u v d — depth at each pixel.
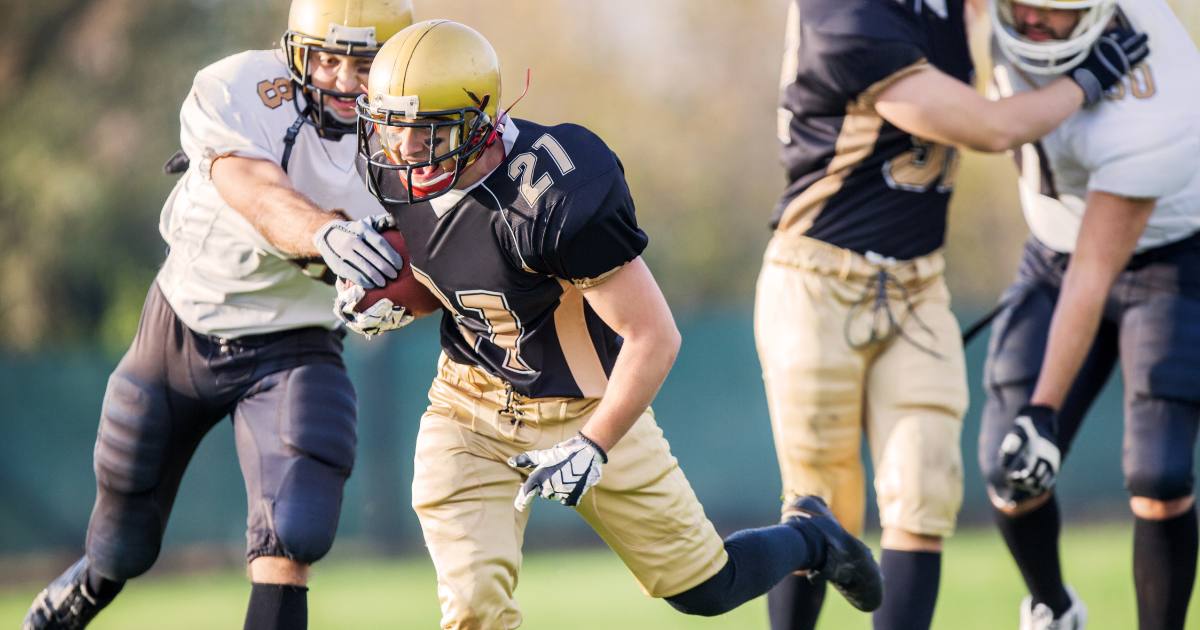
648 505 13.52
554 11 82.88
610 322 12.16
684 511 13.66
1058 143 16.66
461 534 13.35
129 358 15.77
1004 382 17.58
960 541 44.78
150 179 66.94
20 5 65.94
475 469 13.48
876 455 16.67
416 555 48.09
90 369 49.72
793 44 16.78
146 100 67.06
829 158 16.58
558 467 12.02
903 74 15.90
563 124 12.16
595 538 51.44
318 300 15.27
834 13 16.14
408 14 14.32
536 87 82.00
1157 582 16.92
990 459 17.47
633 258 12.00
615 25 83.94
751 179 83.31
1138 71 16.17
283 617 14.05
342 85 14.23
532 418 13.25
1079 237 16.38
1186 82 16.22
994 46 17.12
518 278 12.26
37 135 66.19
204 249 15.02
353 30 13.95
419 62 11.50
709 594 13.93
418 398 49.53
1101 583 29.20
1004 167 82.75
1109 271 16.19
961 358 16.78
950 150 16.64
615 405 12.12
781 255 17.00
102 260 66.69
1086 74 15.95
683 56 83.75
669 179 82.50
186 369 15.36
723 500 52.44
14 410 48.97
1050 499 17.69
